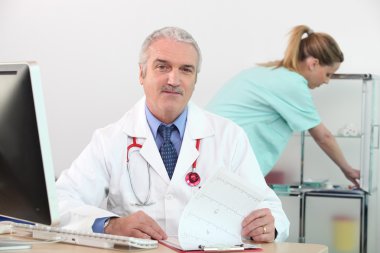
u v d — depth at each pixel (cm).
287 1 416
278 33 419
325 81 384
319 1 412
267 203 199
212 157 209
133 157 210
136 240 152
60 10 458
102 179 212
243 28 424
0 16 469
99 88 452
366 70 409
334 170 389
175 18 437
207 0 430
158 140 211
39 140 141
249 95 374
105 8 449
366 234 366
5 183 150
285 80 368
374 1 406
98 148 214
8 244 154
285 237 195
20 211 151
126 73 448
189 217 161
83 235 159
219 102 382
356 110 393
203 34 431
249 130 375
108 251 151
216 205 164
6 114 144
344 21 410
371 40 407
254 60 423
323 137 379
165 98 204
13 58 468
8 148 146
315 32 412
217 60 429
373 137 378
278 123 375
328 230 370
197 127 212
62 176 213
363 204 366
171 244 162
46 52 461
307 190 375
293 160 380
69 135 458
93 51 452
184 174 205
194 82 208
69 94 457
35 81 139
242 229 167
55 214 146
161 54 203
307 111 370
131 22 445
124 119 219
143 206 205
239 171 211
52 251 151
